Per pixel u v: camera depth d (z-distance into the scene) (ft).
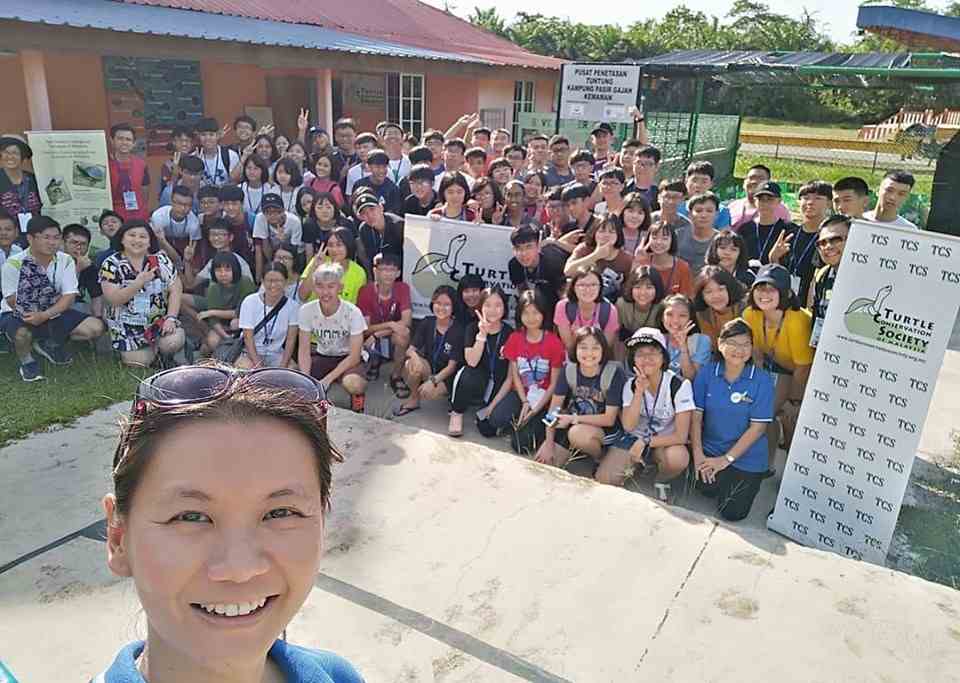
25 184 19.86
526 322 15.23
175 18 29.48
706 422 13.33
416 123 45.01
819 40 135.44
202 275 19.99
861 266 11.44
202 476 2.44
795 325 14.49
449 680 8.08
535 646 8.62
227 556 2.41
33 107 23.12
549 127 47.93
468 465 12.84
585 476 14.39
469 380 15.94
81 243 19.17
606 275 17.28
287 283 19.07
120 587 9.37
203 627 2.46
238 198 20.40
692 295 16.25
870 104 100.83
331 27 41.57
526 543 10.59
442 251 18.99
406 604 9.25
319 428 2.77
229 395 2.58
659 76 45.37
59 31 22.30
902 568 11.76
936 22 36.86
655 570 10.06
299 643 8.48
